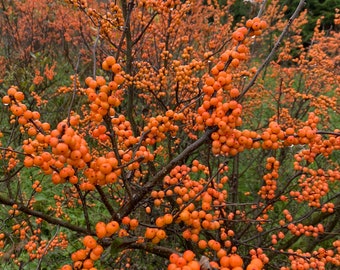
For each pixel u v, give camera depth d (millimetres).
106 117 1683
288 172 5762
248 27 1738
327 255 2449
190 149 1801
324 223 5168
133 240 1712
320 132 1803
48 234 5324
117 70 1584
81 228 1955
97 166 1560
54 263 4578
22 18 9008
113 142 1723
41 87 7816
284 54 7039
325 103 4840
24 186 5688
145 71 4180
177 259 1341
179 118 2020
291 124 5441
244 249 4059
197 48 7578
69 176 1598
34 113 1605
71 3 3732
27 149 1521
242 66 6402
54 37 9312
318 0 15148
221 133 1732
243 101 7273
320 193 2752
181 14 4535
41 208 5426
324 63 6082
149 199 2205
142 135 1994
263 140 1817
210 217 1796
